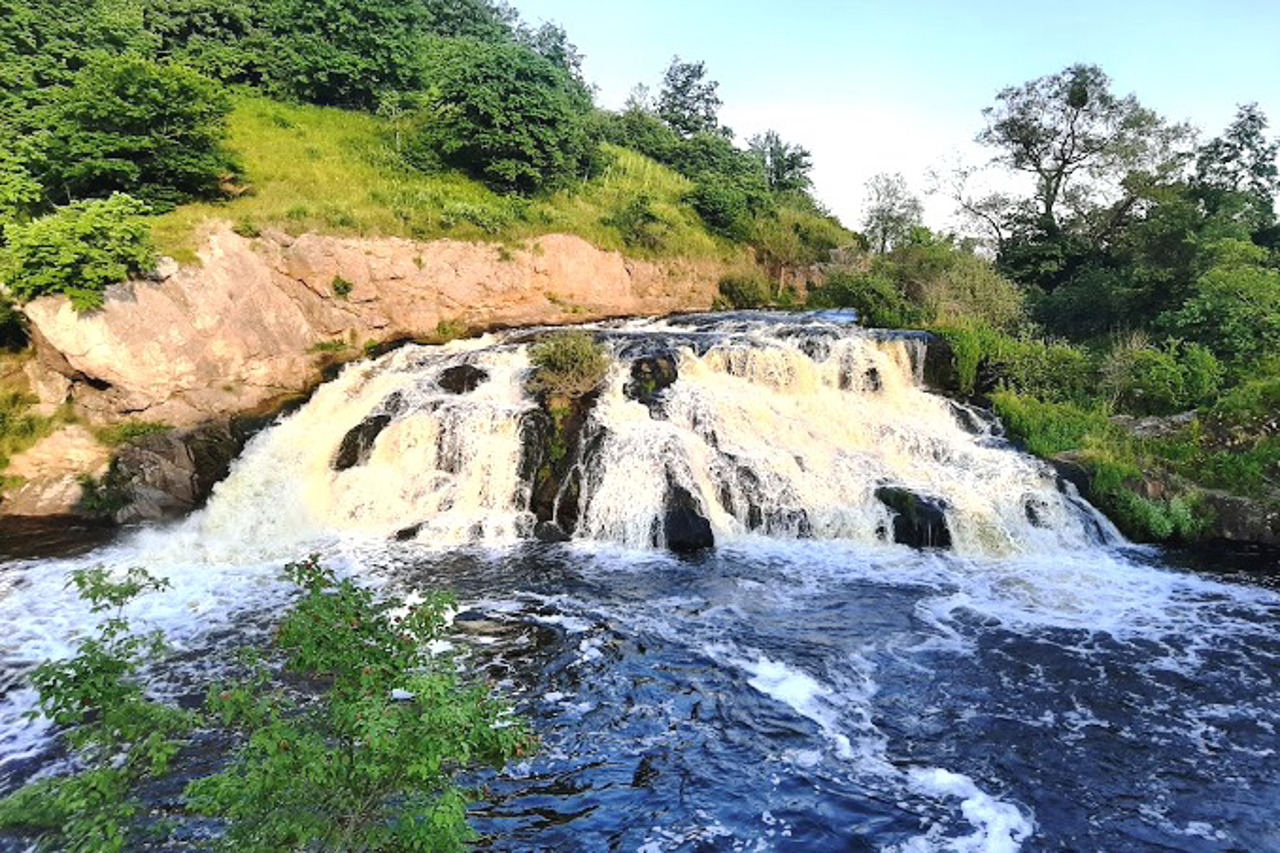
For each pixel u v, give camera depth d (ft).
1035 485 60.85
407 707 17.43
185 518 61.77
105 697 19.80
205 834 24.85
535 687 36.19
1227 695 36.37
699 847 26.09
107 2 113.29
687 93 217.97
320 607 19.71
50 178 78.28
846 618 44.50
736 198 134.21
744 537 58.49
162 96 82.43
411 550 55.21
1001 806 28.50
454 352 78.74
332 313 85.30
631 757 31.04
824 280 131.75
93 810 18.28
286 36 126.31
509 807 27.86
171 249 72.59
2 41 95.40
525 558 53.67
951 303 98.94
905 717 34.37
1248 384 67.41
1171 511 58.75
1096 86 132.36
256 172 100.27
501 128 114.73
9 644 40.16
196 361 69.72
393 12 129.39
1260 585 50.16
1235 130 132.26
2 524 59.11
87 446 64.13
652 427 63.00
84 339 62.85
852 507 58.95
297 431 69.26
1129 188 125.18
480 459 62.44
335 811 17.49
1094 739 32.83
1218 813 28.22
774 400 69.72
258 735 16.67
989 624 43.96
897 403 72.33
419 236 92.68
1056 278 131.34
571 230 107.04
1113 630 43.29
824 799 28.73
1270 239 115.65
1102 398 74.38
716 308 121.49
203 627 41.98
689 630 42.52
